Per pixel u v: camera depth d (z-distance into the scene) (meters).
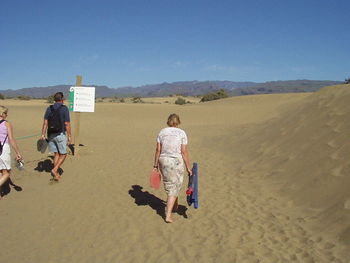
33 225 5.91
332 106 10.33
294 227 5.56
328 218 5.54
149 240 5.30
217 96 69.44
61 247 5.13
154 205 6.84
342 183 6.30
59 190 7.76
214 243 5.15
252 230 5.57
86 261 4.71
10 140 6.71
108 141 14.94
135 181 8.52
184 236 5.41
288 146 9.52
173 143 5.74
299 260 4.56
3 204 6.88
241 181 8.27
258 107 34.62
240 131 15.28
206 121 27.06
